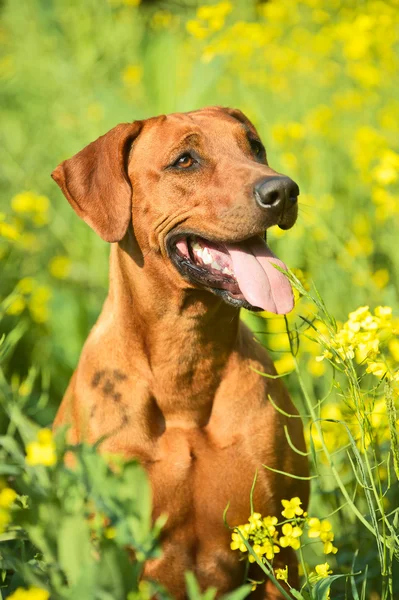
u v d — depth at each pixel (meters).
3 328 6.39
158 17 10.97
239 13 10.16
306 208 6.39
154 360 4.34
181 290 4.27
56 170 4.59
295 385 5.72
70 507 3.33
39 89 10.10
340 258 6.25
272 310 4.06
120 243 4.50
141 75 8.78
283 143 7.61
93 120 8.52
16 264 7.04
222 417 4.36
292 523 3.81
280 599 4.34
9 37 12.34
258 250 4.28
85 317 6.58
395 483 4.60
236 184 4.17
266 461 4.30
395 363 4.55
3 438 3.79
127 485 3.49
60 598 3.12
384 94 8.44
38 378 6.33
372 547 4.39
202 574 4.34
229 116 4.61
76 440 4.43
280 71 8.90
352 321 3.78
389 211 6.25
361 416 3.55
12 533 3.53
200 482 4.27
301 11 10.43
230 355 4.38
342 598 4.32
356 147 7.36
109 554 3.25
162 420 4.38
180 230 4.30
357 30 8.63
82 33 10.51
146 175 4.38
